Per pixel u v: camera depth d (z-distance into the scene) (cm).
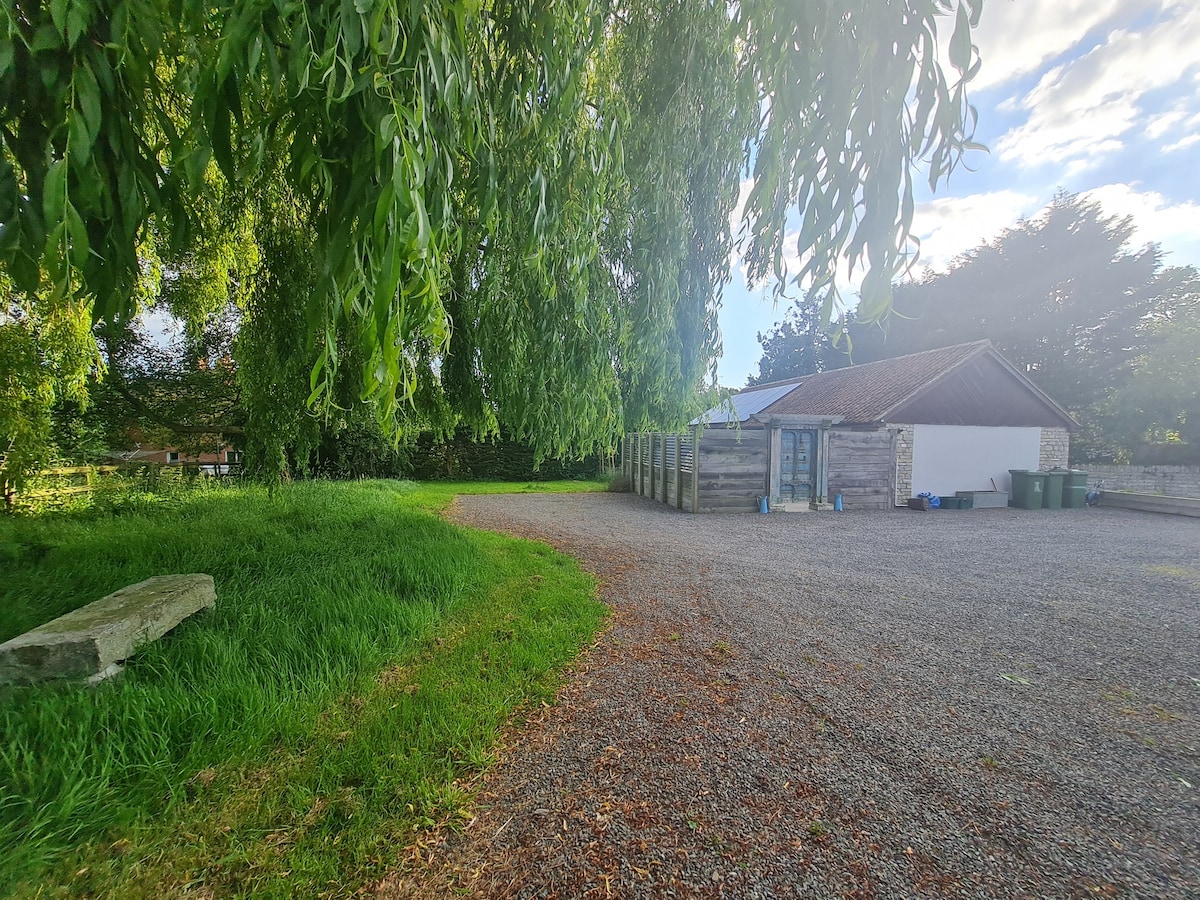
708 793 169
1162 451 1304
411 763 177
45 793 150
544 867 138
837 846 146
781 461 938
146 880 129
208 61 114
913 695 239
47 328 455
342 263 108
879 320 128
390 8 107
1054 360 1891
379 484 1183
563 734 203
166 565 385
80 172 119
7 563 393
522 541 601
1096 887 133
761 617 349
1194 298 1579
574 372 277
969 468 1053
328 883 131
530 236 200
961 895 130
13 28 108
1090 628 331
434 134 128
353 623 287
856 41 118
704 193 284
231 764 172
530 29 190
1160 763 187
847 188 125
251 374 430
